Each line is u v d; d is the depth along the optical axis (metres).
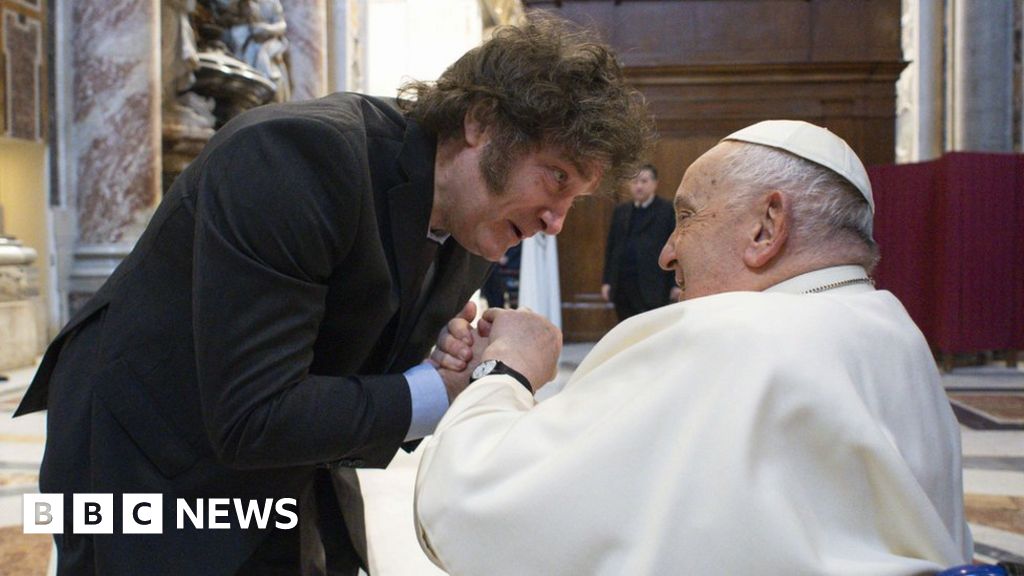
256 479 1.38
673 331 1.10
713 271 1.24
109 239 7.66
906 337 1.14
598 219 11.12
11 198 7.54
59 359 1.46
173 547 1.34
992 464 4.26
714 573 0.95
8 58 7.08
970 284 8.32
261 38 9.50
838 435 1.00
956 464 1.16
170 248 1.34
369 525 3.09
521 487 1.05
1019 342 8.48
